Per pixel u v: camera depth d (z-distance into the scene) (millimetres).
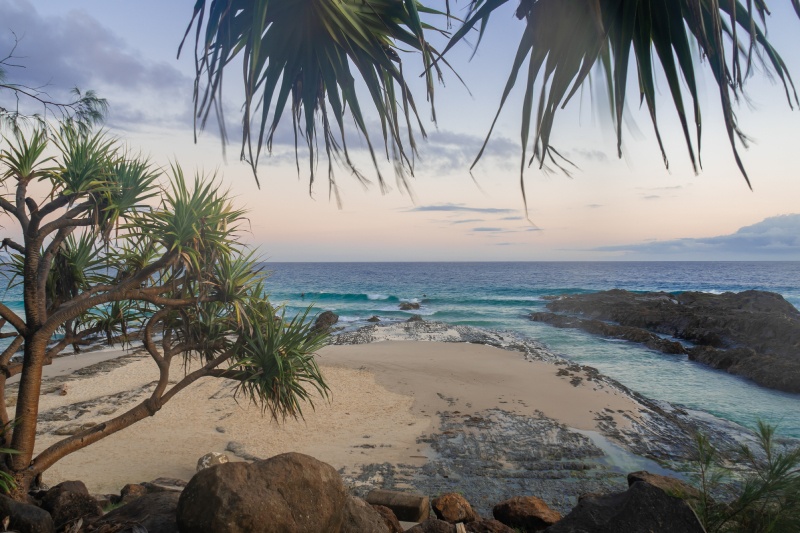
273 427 12766
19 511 3752
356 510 3830
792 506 3035
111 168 5344
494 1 1525
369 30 2354
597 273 127250
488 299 54750
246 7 2221
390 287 74938
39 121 5008
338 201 2537
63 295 5953
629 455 11188
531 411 14406
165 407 14219
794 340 23938
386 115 2432
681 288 77062
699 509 3277
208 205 5410
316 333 6426
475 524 5129
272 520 3078
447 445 11719
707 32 1426
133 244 5312
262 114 2455
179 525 3123
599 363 22500
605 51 1445
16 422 4973
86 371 18781
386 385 17391
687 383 18859
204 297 5641
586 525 3008
